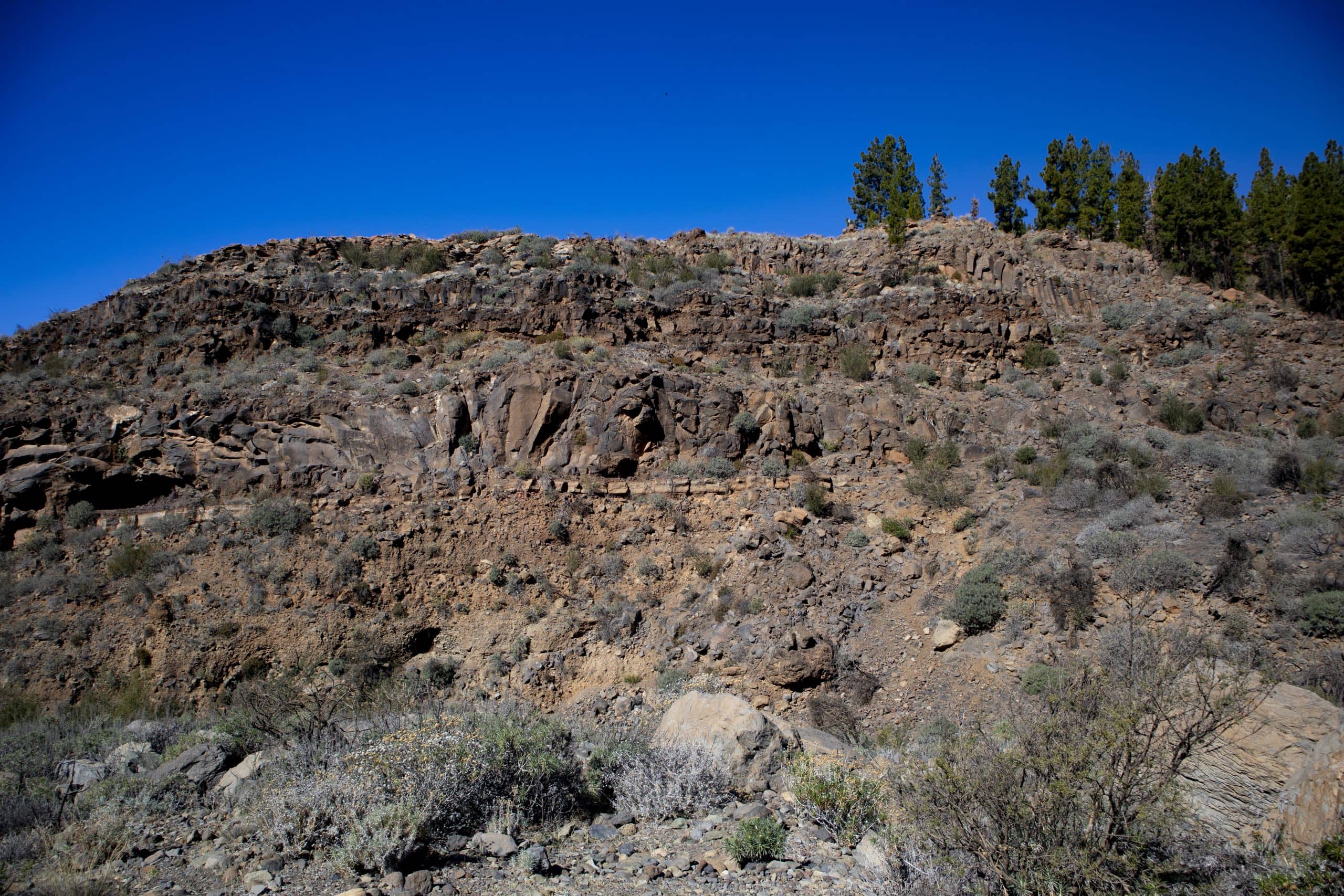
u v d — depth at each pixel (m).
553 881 7.56
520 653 21.61
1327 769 6.84
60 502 25.06
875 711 18.70
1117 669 8.78
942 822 7.05
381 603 22.86
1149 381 33.88
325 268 38.06
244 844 8.27
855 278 41.62
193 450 26.64
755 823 8.56
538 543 24.36
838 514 25.05
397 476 26.08
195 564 23.36
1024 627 19.36
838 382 32.31
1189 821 7.36
